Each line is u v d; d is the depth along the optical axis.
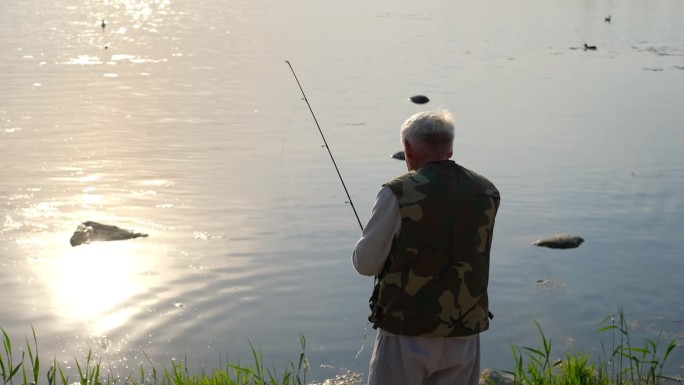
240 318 12.84
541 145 23.52
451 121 6.48
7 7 55.38
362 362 11.55
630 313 13.23
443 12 58.56
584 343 12.20
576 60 39.44
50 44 40.91
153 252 15.21
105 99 28.73
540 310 13.31
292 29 48.44
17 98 28.52
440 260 6.16
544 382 8.82
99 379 10.91
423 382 6.43
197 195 18.44
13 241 15.58
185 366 11.17
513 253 15.57
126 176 19.72
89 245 15.48
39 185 18.86
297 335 12.30
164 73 34.09
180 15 54.41
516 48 42.75
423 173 6.28
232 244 15.64
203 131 24.50
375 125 25.75
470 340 6.36
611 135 24.84
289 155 22.03
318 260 14.99
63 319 12.60
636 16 58.28
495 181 20.00
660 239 16.38
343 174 20.27
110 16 52.94
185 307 13.11
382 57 39.12
